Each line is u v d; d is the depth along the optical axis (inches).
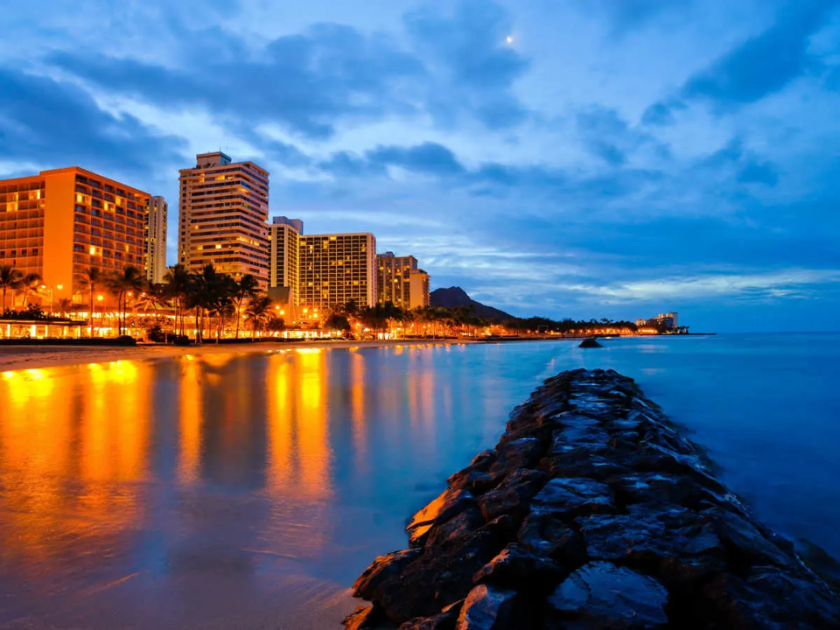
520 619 139.3
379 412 594.6
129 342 2817.4
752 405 711.7
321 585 175.5
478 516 234.4
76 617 150.3
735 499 287.6
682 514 216.2
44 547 202.1
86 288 4382.4
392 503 271.3
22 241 4832.7
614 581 161.8
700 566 164.7
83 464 339.3
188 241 7470.5
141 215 5565.9
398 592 159.9
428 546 202.1
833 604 149.8
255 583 175.3
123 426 486.6
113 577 177.0
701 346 3457.2
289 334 5590.6
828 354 2201.0
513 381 1060.5
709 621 147.5
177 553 198.7
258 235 7647.6
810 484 326.6
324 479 313.3
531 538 194.4
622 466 302.4
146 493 276.5
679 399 781.3
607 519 213.3
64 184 4773.6
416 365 1593.3
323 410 605.0
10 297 4146.2
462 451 400.5
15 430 463.2
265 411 590.9
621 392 720.3
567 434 413.7
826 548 224.2
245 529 227.1
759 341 4918.8
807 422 570.9
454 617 140.4
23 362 1560.0
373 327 6166.3
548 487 257.8
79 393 772.6
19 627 144.6
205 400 690.8
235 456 367.2
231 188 7263.8
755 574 165.5
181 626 146.8
